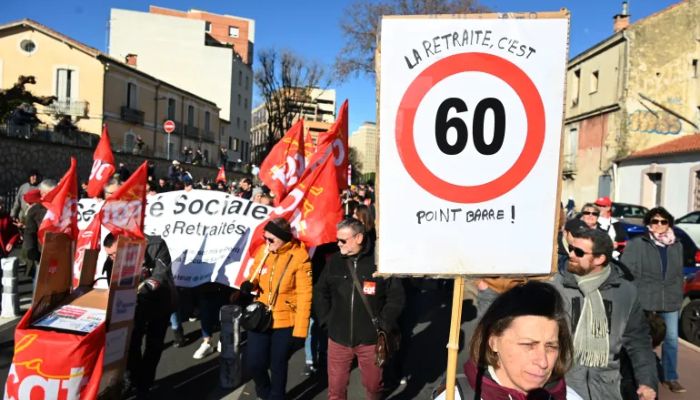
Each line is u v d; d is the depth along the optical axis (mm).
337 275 3980
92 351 3742
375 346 3883
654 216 5293
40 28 32156
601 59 26172
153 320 4598
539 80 2352
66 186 4223
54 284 4066
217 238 6984
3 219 7691
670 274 5199
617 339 3088
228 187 19250
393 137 2354
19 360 3652
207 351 6195
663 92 24062
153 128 38969
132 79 36125
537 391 1768
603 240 3074
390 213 2363
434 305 8773
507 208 2371
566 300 3158
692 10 24000
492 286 4461
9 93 21703
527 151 2365
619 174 24391
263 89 55719
